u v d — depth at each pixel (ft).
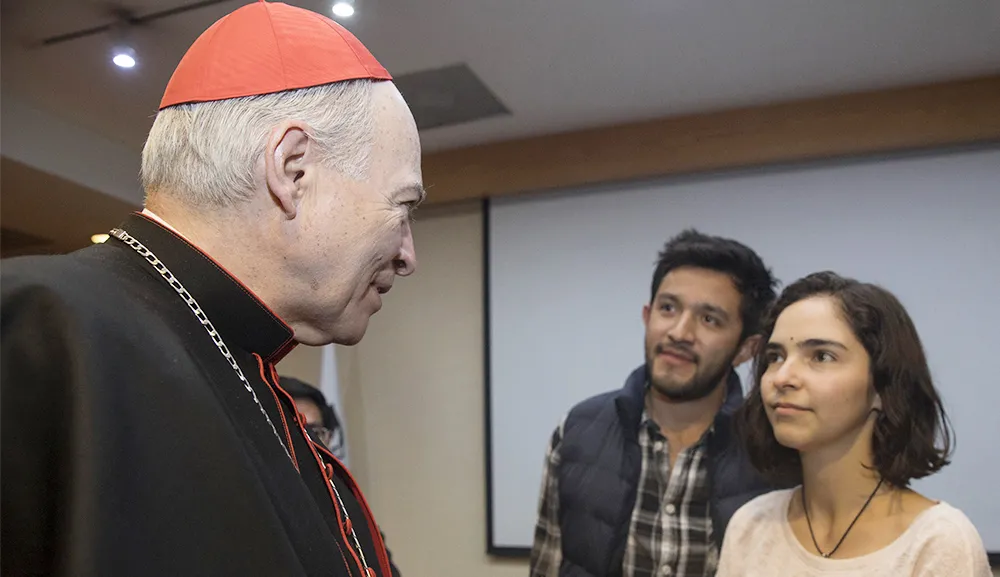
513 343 7.29
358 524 2.64
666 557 6.34
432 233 7.82
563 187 7.26
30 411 1.61
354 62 2.44
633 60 5.90
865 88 6.27
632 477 6.62
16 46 5.83
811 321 5.74
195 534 1.73
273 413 2.29
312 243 2.31
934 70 5.96
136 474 1.67
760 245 6.51
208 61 2.28
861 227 6.23
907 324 5.66
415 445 7.64
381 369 7.88
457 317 7.64
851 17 5.27
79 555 1.51
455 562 7.34
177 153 2.23
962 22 5.28
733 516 6.02
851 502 5.38
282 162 2.22
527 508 7.04
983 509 5.56
